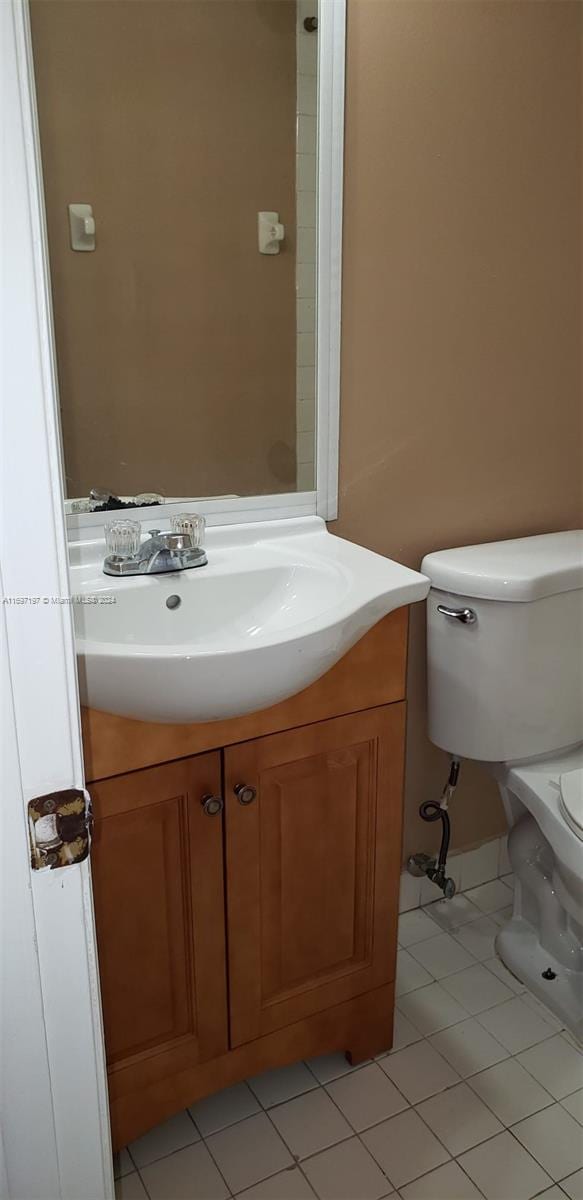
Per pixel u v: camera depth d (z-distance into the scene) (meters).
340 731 1.29
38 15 1.16
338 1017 1.45
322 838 1.33
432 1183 1.30
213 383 1.38
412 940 1.81
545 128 1.55
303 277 1.39
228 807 1.21
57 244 1.24
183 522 1.32
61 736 0.67
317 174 1.34
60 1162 0.79
